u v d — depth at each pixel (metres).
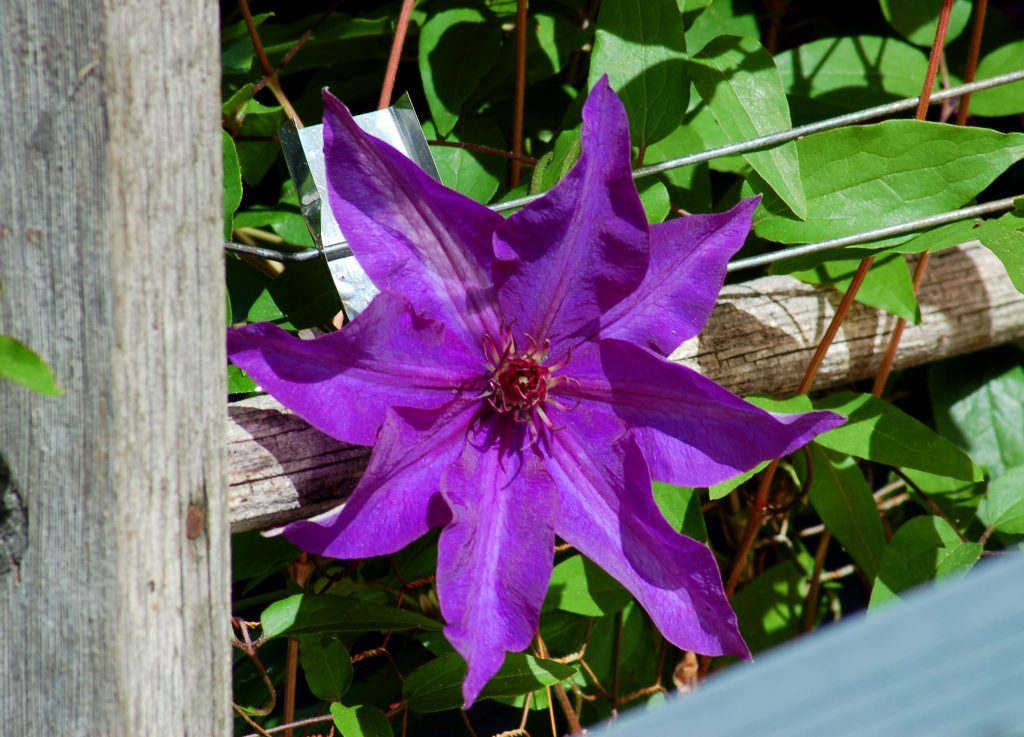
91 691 0.50
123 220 0.49
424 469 0.54
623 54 0.62
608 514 0.55
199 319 0.50
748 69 0.62
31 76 0.48
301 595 0.58
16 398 0.49
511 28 0.68
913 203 0.62
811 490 0.68
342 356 0.53
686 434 0.55
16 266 0.49
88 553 0.50
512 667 0.59
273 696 0.60
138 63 0.48
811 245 0.62
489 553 0.54
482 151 0.66
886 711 0.38
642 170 0.61
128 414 0.49
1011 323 0.68
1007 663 0.37
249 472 0.55
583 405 0.56
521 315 0.55
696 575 0.54
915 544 0.62
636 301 0.56
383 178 0.54
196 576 0.51
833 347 0.64
